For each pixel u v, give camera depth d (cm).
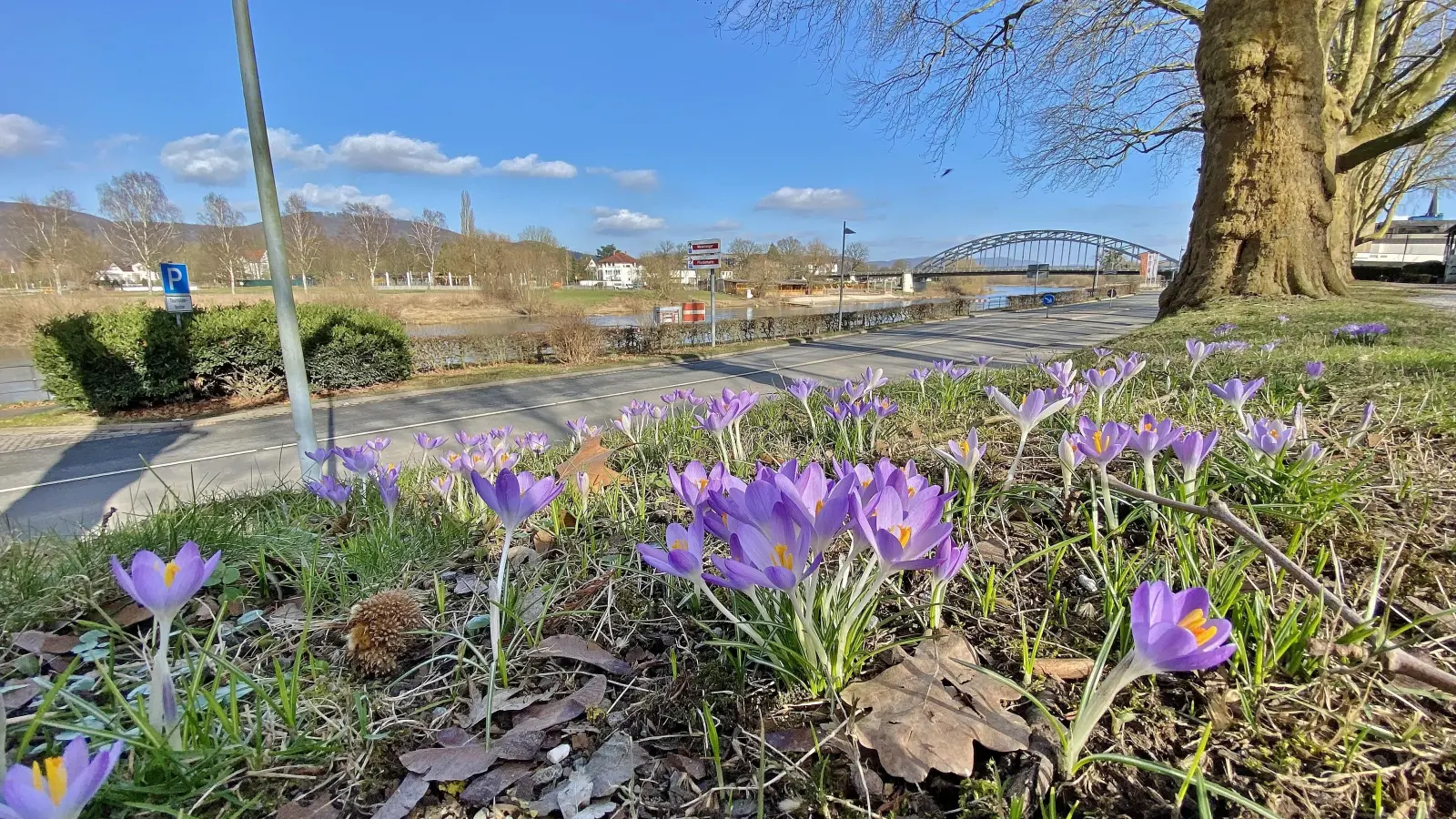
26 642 162
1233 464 198
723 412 244
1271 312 814
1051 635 140
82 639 165
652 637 157
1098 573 161
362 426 866
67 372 913
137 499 546
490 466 242
